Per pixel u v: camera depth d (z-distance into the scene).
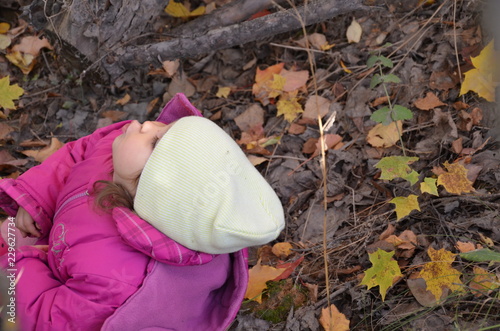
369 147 2.60
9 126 2.79
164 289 1.78
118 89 2.97
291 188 2.58
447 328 1.94
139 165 1.72
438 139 2.50
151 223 1.71
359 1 2.60
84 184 1.97
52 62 2.99
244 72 3.06
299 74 2.90
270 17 2.66
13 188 2.01
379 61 2.82
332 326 2.01
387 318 2.03
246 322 2.12
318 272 2.24
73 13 2.44
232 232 1.63
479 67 2.45
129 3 2.47
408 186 2.40
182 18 3.02
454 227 2.21
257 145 2.71
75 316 1.70
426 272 2.02
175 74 2.99
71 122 2.87
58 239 1.85
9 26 3.10
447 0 2.85
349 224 2.40
